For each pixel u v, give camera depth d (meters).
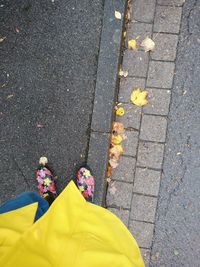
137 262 1.18
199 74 1.58
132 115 1.63
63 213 1.13
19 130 1.70
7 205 1.31
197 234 1.61
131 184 1.65
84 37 1.64
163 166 1.62
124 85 1.64
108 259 1.08
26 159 1.70
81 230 1.15
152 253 1.64
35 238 1.06
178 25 1.60
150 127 1.62
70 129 1.67
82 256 1.05
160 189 1.63
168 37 1.61
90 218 1.19
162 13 1.61
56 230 1.10
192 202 1.60
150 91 1.62
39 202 1.40
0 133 1.72
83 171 1.63
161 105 1.61
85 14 1.64
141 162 1.63
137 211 1.65
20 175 1.71
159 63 1.61
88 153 1.64
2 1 1.70
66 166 1.68
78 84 1.65
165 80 1.61
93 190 1.64
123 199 1.66
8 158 1.72
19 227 1.13
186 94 1.59
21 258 1.01
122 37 1.62
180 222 1.62
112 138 1.65
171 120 1.61
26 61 1.69
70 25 1.65
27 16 1.68
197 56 1.59
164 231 1.63
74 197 1.21
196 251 1.61
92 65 1.64
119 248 1.16
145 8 1.62
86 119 1.65
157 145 1.62
